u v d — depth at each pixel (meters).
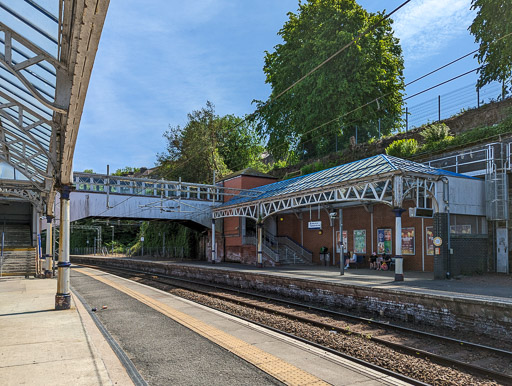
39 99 6.96
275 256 26.34
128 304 12.48
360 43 30.69
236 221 32.47
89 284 19.50
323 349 7.96
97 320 9.67
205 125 46.69
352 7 31.97
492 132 19.53
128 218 33.91
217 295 16.53
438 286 12.62
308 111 33.34
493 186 17.30
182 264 28.91
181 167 47.03
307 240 27.92
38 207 24.94
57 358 6.18
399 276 14.30
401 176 15.30
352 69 31.80
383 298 11.83
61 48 5.93
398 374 6.47
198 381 5.57
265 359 6.52
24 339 7.45
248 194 30.36
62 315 10.07
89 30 4.87
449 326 9.89
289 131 38.81
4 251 27.14
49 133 12.10
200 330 8.57
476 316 9.30
